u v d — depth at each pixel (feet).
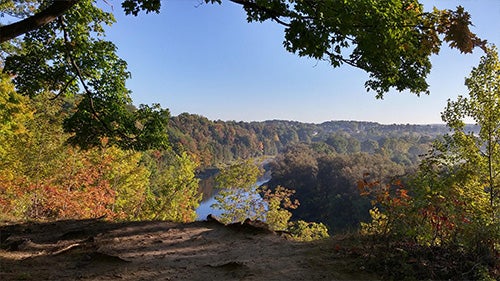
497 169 33.99
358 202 178.19
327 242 16.88
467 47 14.90
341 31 14.47
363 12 14.26
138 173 72.54
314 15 15.67
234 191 81.66
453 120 36.22
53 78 26.55
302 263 14.02
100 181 54.44
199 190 253.03
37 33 25.62
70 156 51.70
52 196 42.57
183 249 17.29
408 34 15.29
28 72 25.71
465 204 14.21
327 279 12.10
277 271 13.20
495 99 34.06
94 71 28.22
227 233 20.61
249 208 80.69
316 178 223.92
